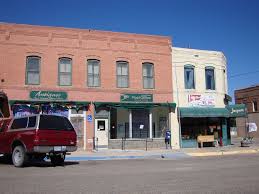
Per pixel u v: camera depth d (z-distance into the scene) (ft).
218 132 98.68
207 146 97.04
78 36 86.17
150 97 90.07
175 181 33.65
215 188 29.63
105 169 45.65
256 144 106.01
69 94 83.97
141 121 90.74
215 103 97.14
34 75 82.28
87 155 70.64
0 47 80.43
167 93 92.02
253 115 168.45
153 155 71.92
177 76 93.81
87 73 86.07
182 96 93.56
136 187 30.27
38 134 47.52
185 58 95.20
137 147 88.17
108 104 86.12
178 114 92.38
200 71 96.68
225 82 102.32
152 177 36.68
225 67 103.04
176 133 92.12
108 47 88.22
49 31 84.17
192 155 73.26
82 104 84.33
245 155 72.33
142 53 90.94
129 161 60.34
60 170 44.52
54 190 28.91
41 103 81.66
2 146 52.34
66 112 83.30
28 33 82.64
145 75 90.89
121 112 89.66
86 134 84.17
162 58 92.73
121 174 39.70
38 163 56.08
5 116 79.41
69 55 84.99
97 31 87.76
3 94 77.56
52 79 83.20
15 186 31.09
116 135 88.43
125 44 89.76
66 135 50.55
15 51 81.41
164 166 49.19
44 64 83.05
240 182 32.86
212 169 44.19
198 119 96.48
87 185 31.50
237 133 173.78
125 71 89.30
